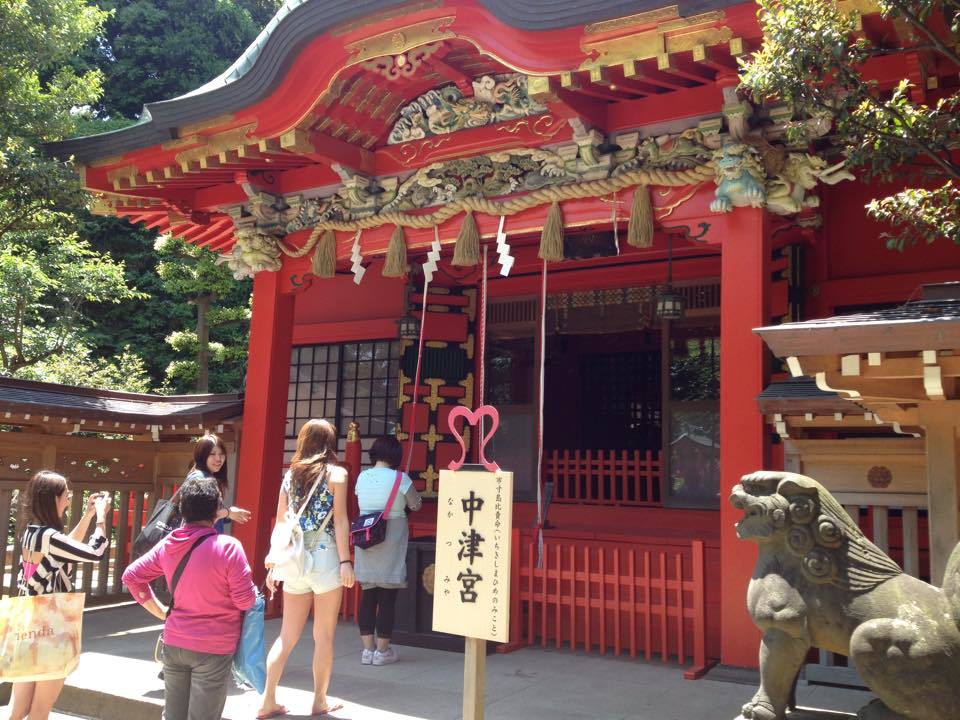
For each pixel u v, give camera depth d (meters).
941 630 3.08
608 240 7.04
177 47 24.38
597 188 6.73
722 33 5.45
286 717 4.93
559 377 14.65
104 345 21.80
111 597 8.85
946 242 7.72
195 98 7.61
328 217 8.38
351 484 8.20
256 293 8.91
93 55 23.92
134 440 9.10
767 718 3.44
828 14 4.46
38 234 14.36
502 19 6.04
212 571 4.06
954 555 3.20
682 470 9.44
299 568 4.87
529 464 10.60
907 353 3.39
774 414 5.25
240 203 8.95
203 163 8.00
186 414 8.65
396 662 6.30
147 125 8.07
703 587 6.05
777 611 3.44
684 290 9.86
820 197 8.21
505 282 10.96
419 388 10.89
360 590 7.68
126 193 8.98
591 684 5.68
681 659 6.16
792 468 5.47
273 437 8.65
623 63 5.79
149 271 22.72
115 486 8.80
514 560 6.95
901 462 5.18
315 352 12.11
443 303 11.12
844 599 3.33
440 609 3.73
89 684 5.62
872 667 3.11
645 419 15.53
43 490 4.96
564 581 7.09
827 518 3.43
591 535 7.71
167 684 4.14
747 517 3.57
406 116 7.93
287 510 5.03
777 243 8.31
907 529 5.14
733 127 6.05
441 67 7.16
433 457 10.83
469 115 7.54
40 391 8.32
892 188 7.94
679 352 9.89
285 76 7.11
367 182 8.05
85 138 8.55
